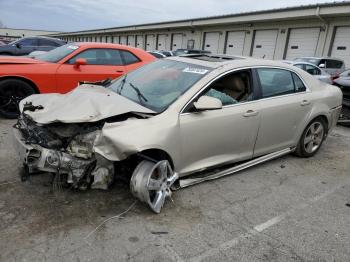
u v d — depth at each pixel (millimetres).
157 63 4555
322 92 5262
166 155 3439
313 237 3174
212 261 2740
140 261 2674
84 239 2885
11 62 6324
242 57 4605
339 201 3957
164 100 3648
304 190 4191
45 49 15062
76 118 3119
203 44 29812
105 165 3219
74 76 6727
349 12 17281
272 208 3670
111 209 3371
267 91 4422
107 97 3600
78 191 3631
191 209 3504
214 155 3922
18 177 3904
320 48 19984
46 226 3020
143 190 3195
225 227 3229
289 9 20281
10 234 2871
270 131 4457
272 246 2992
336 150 5969
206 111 3717
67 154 3137
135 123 3213
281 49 22344
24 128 3396
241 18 23953
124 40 47156
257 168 4781
